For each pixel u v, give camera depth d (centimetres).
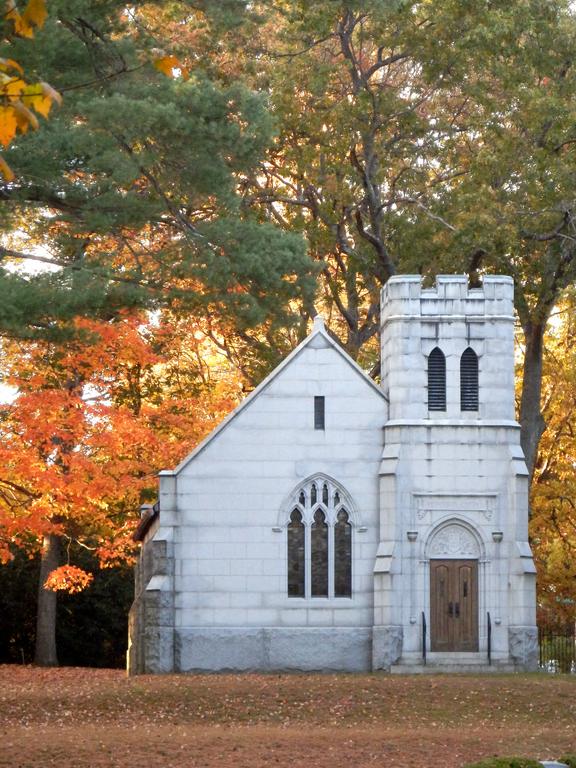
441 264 4441
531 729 2742
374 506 3703
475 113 4481
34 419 3991
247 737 2525
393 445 3694
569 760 1995
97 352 4075
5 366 4272
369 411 3741
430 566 3653
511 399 3741
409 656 3600
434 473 3678
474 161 4406
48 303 2800
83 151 2888
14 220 3394
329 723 2784
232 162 3219
